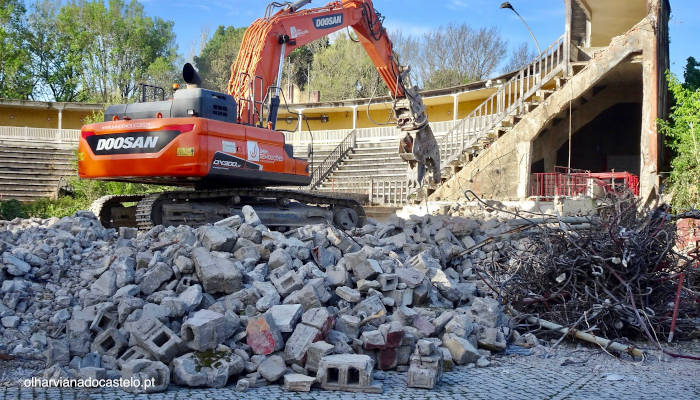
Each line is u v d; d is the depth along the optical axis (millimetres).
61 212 26656
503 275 9344
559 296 8125
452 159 24875
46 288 7418
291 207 15023
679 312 8422
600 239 8109
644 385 6020
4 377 5648
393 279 7586
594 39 30422
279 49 14008
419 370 5762
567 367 6715
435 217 11852
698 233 11672
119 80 63062
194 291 6508
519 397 5523
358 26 15367
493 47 69375
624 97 27469
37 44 61844
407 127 15242
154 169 12023
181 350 5840
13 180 33906
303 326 6094
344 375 5605
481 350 7102
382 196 27156
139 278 6895
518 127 23516
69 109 42719
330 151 36531
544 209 18062
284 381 5637
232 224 8305
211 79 74750
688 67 28109
